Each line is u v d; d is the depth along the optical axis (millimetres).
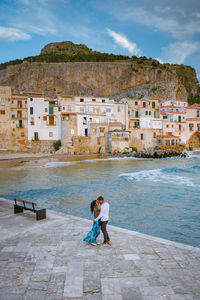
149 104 84812
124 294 5602
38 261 7250
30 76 138875
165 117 87125
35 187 25656
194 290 5793
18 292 5652
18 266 6930
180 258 7520
